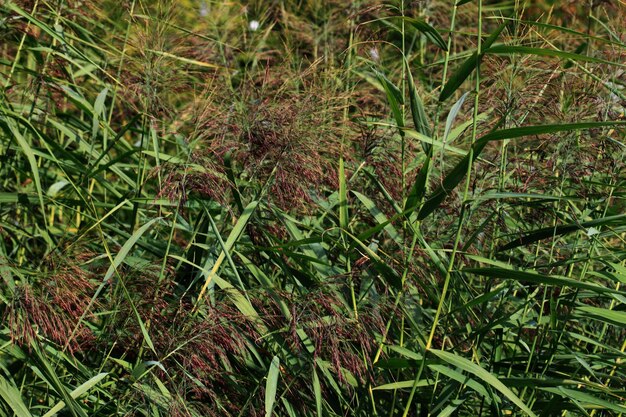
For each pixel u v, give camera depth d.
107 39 4.30
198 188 3.11
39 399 3.31
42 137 3.29
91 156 3.83
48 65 3.86
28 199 3.48
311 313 2.94
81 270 3.04
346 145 3.39
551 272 3.38
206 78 3.96
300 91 3.60
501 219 3.20
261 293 3.23
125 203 3.55
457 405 3.03
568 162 3.20
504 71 3.28
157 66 3.58
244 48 5.04
